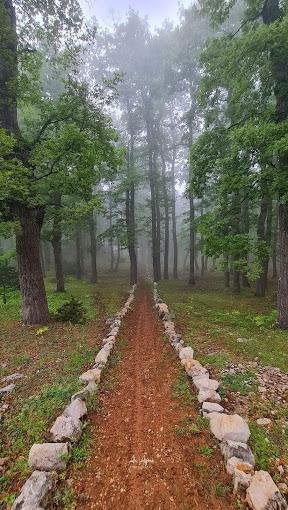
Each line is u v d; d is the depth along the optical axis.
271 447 3.53
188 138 20.23
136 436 3.93
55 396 4.85
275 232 18.16
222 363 6.07
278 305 9.34
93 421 4.27
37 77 9.26
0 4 8.28
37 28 9.76
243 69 8.14
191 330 8.96
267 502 2.63
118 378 5.76
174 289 19.11
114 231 21.88
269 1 8.46
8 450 3.71
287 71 7.75
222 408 4.27
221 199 9.54
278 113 8.20
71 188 9.92
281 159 7.91
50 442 3.69
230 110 10.96
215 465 3.32
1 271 15.19
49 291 17.94
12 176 7.55
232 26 14.06
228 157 8.87
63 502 2.89
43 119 9.70
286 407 4.40
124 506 2.87
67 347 7.46
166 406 4.64
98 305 13.46
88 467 3.37
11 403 4.79
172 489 3.04
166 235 26.06
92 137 9.50
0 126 8.14
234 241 9.30
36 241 9.94
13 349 7.47
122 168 21.66
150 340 8.27
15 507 2.68
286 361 6.22
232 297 15.83
